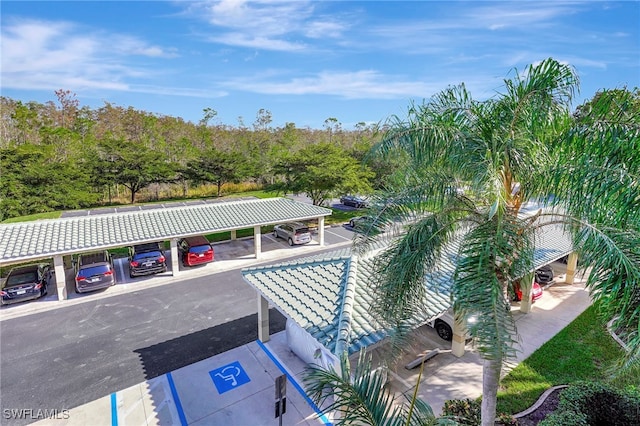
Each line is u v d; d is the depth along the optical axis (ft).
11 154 99.50
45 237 49.62
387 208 18.93
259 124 226.58
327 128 222.69
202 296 48.96
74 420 26.45
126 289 51.06
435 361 33.86
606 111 17.24
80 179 111.34
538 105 17.02
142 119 176.45
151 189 144.77
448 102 18.99
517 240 16.88
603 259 14.20
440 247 18.84
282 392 22.67
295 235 73.51
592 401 23.72
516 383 30.01
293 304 28.96
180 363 33.47
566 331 38.75
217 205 70.18
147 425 25.90
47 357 34.47
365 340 23.77
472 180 16.51
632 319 14.06
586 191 15.39
